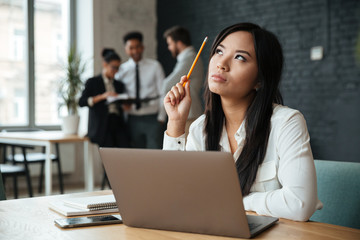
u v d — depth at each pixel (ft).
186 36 14.58
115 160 3.32
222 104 4.67
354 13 16.16
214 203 3.01
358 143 16.08
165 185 3.15
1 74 19.21
